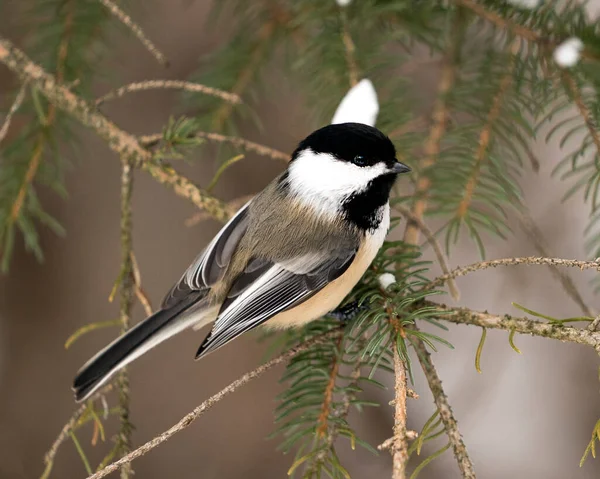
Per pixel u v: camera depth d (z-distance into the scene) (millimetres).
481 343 3885
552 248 7492
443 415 3812
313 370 4457
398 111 5562
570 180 7477
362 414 8078
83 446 8102
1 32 6543
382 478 7949
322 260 4953
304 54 5617
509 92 5324
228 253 5191
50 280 8359
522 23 5441
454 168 5148
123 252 5168
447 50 5691
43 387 8203
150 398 8320
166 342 8484
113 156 8430
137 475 8133
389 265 5176
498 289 7750
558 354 7965
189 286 5234
